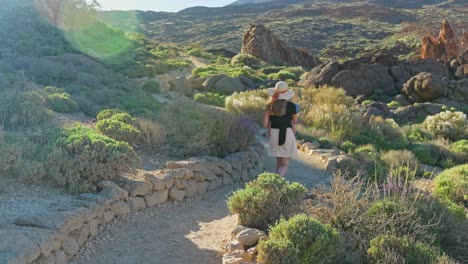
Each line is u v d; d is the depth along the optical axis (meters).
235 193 6.26
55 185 6.41
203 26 130.25
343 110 16.36
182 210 7.02
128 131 8.85
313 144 12.42
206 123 10.12
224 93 23.67
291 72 34.66
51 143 7.10
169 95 20.27
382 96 27.14
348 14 142.62
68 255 4.92
